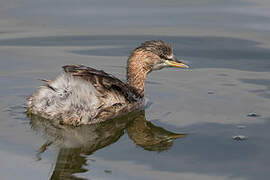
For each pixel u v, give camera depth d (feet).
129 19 67.36
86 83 38.68
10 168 31.94
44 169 31.89
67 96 38.52
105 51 57.98
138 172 31.53
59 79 38.93
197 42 60.18
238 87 47.78
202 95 45.98
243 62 54.85
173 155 34.12
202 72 52.47
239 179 30.78
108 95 39.86
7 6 71.36
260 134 37.40
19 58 55.06
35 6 71.87
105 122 40.57
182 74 52.39
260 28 64.34
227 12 70.49
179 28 64.64
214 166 32.48
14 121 39.50
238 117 40.70
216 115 41.19
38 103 39.65
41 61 54.34
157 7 73.00
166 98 45.60
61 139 36.81
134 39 60.75
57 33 62.59
